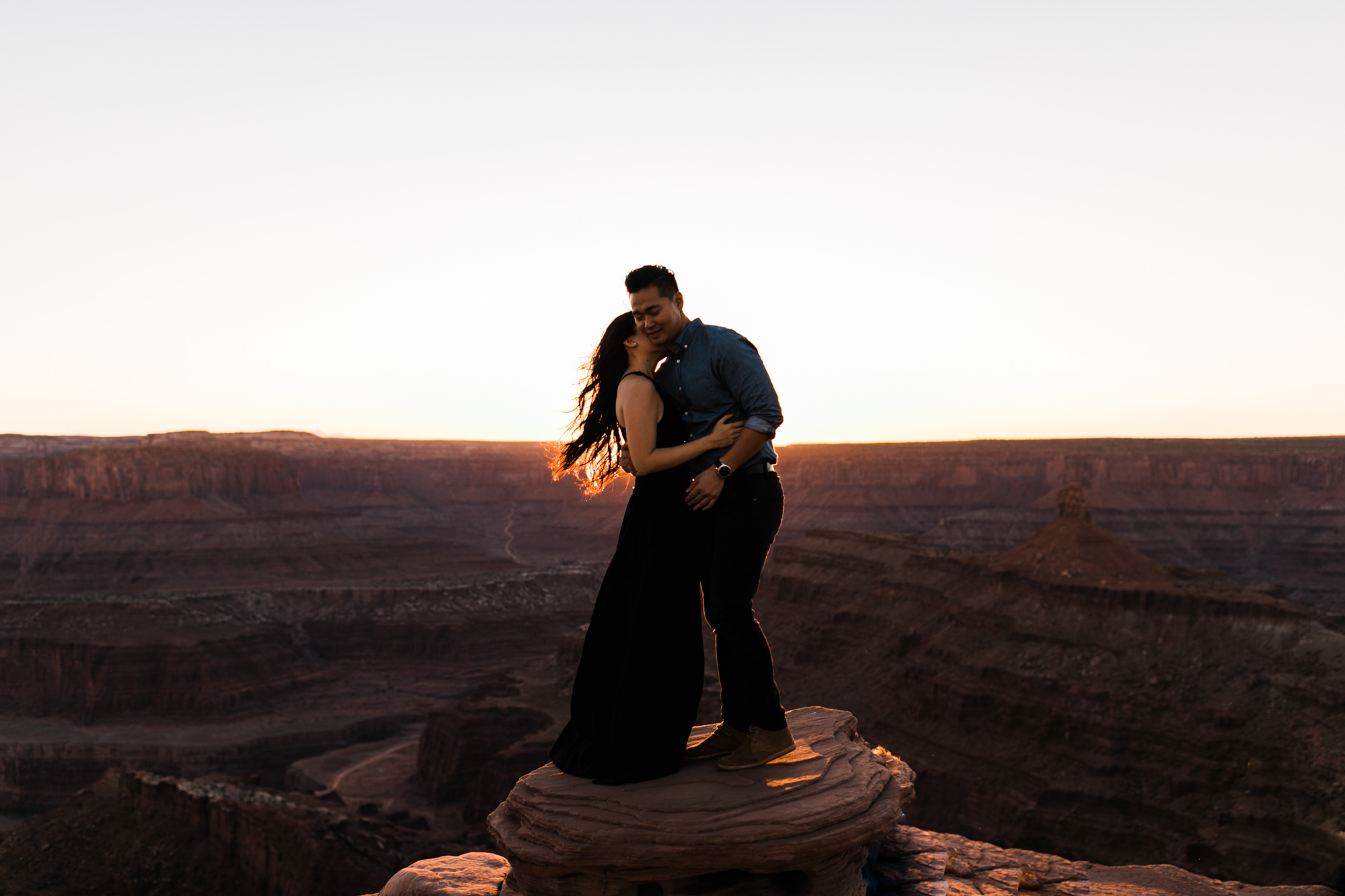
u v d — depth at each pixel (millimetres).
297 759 96000
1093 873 7391
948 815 46750
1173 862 37062
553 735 65438
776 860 4930
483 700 82000
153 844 37406
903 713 56062
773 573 89188
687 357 5398
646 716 5559
